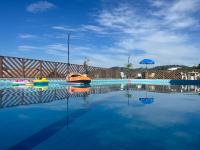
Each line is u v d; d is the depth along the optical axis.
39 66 13.47
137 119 3.84
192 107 5.16
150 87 12.21
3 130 3.08
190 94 8.24
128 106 5.27
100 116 4.07
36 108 4.86
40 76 13.52
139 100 6.34
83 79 12.38
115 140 2.67
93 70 18.17
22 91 8.36
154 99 6.67
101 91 9.23
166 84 15.78
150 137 2.79
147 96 7.45
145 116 4.08
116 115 4.17
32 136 2.80
